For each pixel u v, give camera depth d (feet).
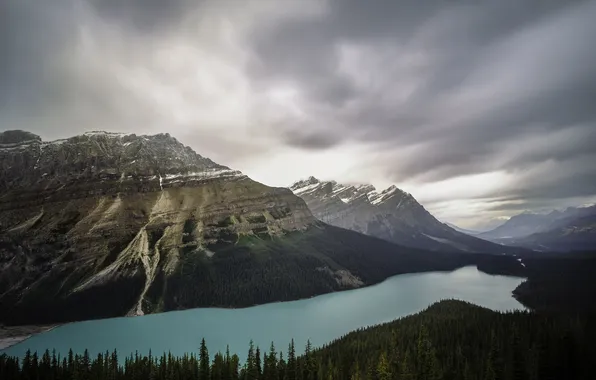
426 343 468.34
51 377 496.64
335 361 481.46
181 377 472.03
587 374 419.95
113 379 478.59
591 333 503.61
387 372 409.90
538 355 423.64
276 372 456.86
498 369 408.67
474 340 506.89
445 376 422.82
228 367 472.44
